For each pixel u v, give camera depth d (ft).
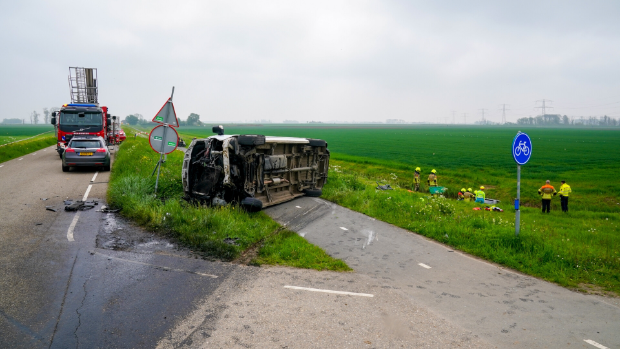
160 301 17.97
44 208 34.58
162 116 39.22
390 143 265.13
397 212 39.63
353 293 19.94
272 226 31.78
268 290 19.70
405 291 20.65
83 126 77.05
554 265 25.14
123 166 55.67
